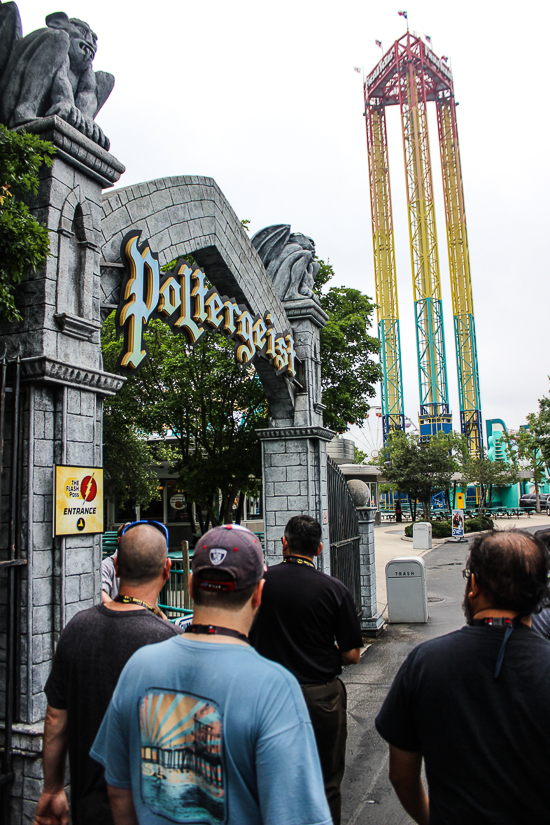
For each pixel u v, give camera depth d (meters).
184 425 11.72
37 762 3.75
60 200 4.50
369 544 9.73
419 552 22.16
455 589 13.82
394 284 57.78
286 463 8.62
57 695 2.35
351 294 16.47
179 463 11.62
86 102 4.93
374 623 9.33
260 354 7.86
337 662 3.30
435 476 32.25
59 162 4.51
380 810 4.20
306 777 1.43
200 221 6.74
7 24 4.76
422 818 1.94
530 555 1.80
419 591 10.26
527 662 1.70
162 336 11.48
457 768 1.66
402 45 58.06
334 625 3.24
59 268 4.45
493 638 1.76
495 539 1.88
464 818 1.62
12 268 3.79
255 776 1.45
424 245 54.41
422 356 53.50
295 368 9.11
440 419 51.31
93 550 4.47
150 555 2.44
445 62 61.66
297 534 3.42
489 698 1.67
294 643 3.19
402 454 33.00
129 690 1.64
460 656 1.75
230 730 1.46
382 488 39.69
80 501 4.34
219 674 1.52
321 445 8.87
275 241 9.38
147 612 2.35
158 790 1.53
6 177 3.79
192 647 1.59
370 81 61.00
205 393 11.23
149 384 11.80
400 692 1.87
